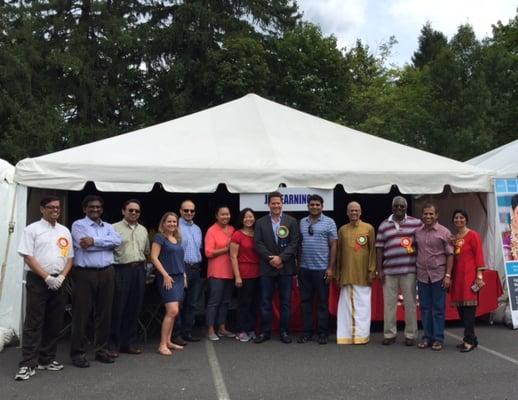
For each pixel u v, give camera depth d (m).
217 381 5.50
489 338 7.37
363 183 7.85
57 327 5.87
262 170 7.59
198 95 26.55
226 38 26.34
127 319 6.57
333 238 7.13
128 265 6.40
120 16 28.17
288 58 25.58
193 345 7.07
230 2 28.31
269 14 28.78
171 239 6.62
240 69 24.58
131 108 27.89
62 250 5.67
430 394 5.03
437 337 6.69
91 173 7.12
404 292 6.93
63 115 25.36
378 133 28.27
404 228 6.93
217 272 7.36
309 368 5.95
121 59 27.89
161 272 6.51
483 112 23.42
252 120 9.17
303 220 7.25
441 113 23.91
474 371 5.77
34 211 8.03
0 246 7.90
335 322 8.43
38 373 5.78
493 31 27.62
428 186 8.06
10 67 23.17
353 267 7.10
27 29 24.80
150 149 7.97
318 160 8.14
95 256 5.98
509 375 5.62
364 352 6.64
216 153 8.02
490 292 8.03
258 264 7.29
